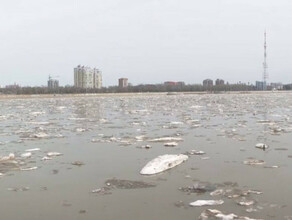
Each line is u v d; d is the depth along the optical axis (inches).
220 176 587.8
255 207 445.4
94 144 901.8
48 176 611.5
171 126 1235.2
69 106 2488.9
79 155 770.8
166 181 565.3
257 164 662.5
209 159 709.3
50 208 462.9
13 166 684.1
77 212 446.6
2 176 615.2
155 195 500.1
